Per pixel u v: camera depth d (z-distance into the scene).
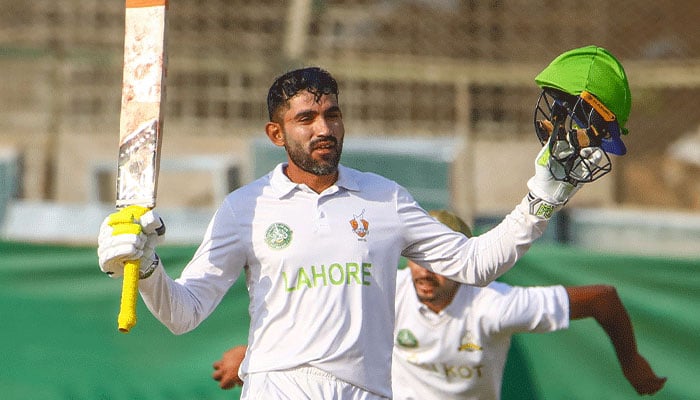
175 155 35.28
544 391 23.00
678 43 37.41
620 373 22.98
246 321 23.25
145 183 14.01
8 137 35.56
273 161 31.73
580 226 30.28
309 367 14.16
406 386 19.94
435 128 35.56
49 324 23.45
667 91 37.97
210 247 14.58
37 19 36.03
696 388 23.08
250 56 34.81
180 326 14.23
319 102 14.28
